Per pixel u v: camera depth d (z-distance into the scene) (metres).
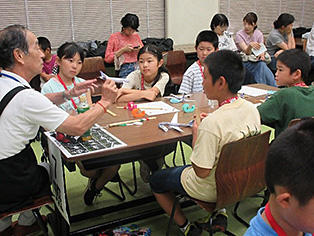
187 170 1.87
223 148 1.54
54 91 2.40
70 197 2.59
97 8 4.92
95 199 2.56
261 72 4.43
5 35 1.62
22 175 1.70
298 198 0.65
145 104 2.43
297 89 2.01
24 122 1.63
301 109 1.96
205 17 5.60
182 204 2.35
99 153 1.61
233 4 5.89
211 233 1.87
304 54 2.06
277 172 0.67
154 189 2.01
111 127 1.97
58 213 1.98
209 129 1.58
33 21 4.60
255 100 2.49
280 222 0.73
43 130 2.01
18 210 1.75
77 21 4.86
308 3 6.75
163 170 2.00
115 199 2.56
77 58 2.42
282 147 0.67
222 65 1.62
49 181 1.89
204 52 2.82
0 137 1.61
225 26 4.48
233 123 1.61
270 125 2.18
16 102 1.60
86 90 2.18
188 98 2.59
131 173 2.95
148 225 2.26
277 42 5.11
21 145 1.67
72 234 2.01
